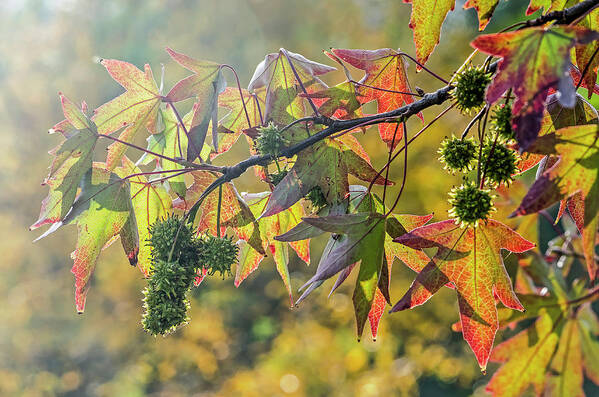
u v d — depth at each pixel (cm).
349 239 119
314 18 701
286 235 120
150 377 623
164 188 131
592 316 141
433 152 468
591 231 111
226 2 775
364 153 127
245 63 754
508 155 118
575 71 125
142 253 132
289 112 129
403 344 557
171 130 132
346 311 539
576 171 110
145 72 129
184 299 124
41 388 638
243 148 558
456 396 605
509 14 437
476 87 117
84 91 819
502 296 120
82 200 127
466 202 117
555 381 139
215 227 130
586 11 114
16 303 670
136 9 841
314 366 500
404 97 131
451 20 501
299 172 123
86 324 656
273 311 646
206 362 603
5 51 865
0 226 705
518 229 164
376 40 618
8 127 785
